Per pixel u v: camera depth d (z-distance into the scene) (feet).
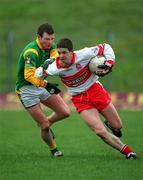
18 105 251.39
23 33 322.96
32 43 114.83
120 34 324.19
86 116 110.52
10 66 262.26
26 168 105.60
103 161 111.75
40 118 117.80
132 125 189.57
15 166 107.86
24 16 348.18
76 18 341.41
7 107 251.80
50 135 119.75
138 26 334.44
